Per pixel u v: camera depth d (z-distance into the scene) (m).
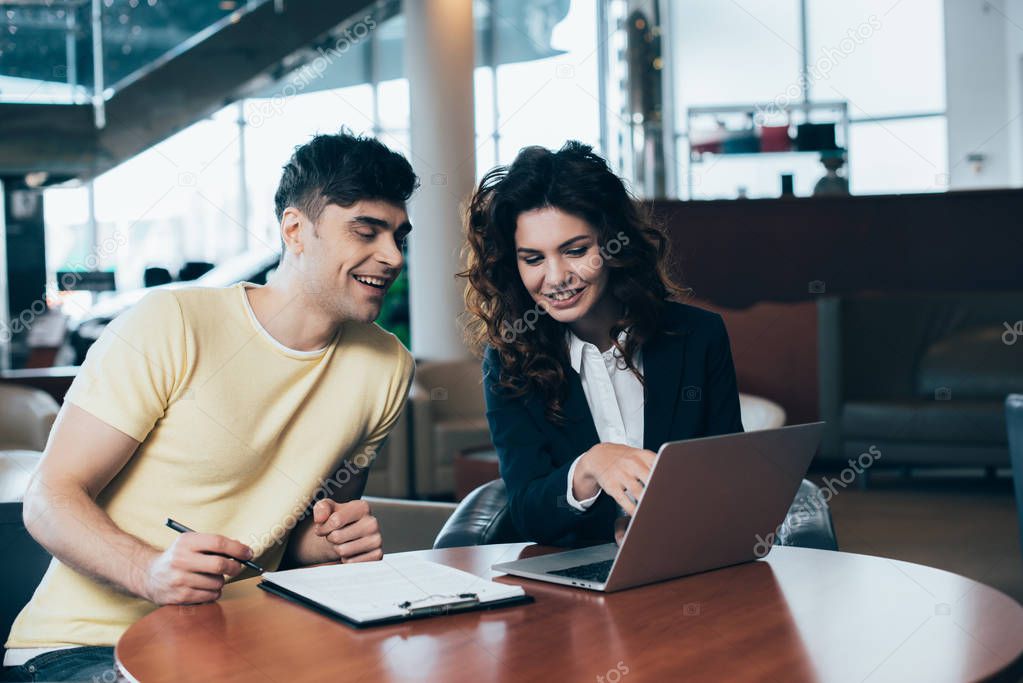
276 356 1.66
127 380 1.52
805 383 5.74
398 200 1.62
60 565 1.58
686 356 1.93
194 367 1.58
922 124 11.01
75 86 7.60
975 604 1.30
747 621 1.23
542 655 1.11
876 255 6.06
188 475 1.60
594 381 1.93
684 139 11.45
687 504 1.37
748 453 1.40
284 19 7.83
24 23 7.43
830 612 1.27
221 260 10.91
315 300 1.63
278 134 10.49
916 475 5.75
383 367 1.78
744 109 9.21
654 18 8.82
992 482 5.43
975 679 1.03
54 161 7.61
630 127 8.91
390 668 1.07
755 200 6.11
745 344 5.80
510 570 1.48
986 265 5.97
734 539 1.48
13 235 7.71
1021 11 10.48
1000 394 5.21
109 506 1.58
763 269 6.13
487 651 1.12
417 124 7.34
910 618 1.24
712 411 1.96
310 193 1.59
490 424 1.91
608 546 1.65
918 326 5.55
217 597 1.35
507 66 11.52
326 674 1.05
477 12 11.45
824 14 11.23
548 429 1.88
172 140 8.70
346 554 1.52
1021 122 10.55
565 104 10.15
